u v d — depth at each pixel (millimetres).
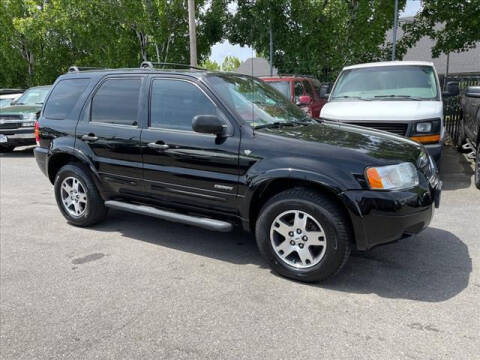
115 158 4621
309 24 16953
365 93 7492
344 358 2615
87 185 4973
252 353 2682
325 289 3512
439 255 4137
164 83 4352
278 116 4328
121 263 4125
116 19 20188
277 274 3820
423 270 3820
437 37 17312
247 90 4402
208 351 2713
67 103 5164
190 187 4105
